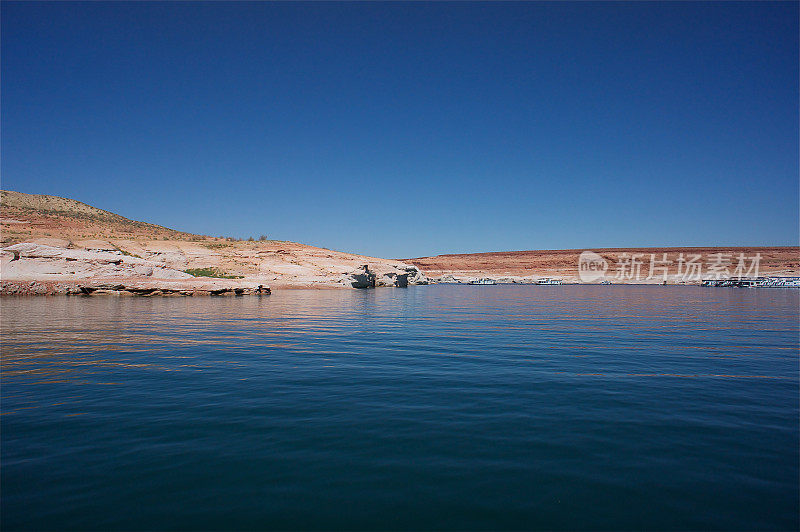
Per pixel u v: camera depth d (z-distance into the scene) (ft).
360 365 37.27
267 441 20.56
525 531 13.87
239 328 60.54
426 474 17.51
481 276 532.73
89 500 15.33
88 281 128.06
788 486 16.87
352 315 82.17
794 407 26.43
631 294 196.44
